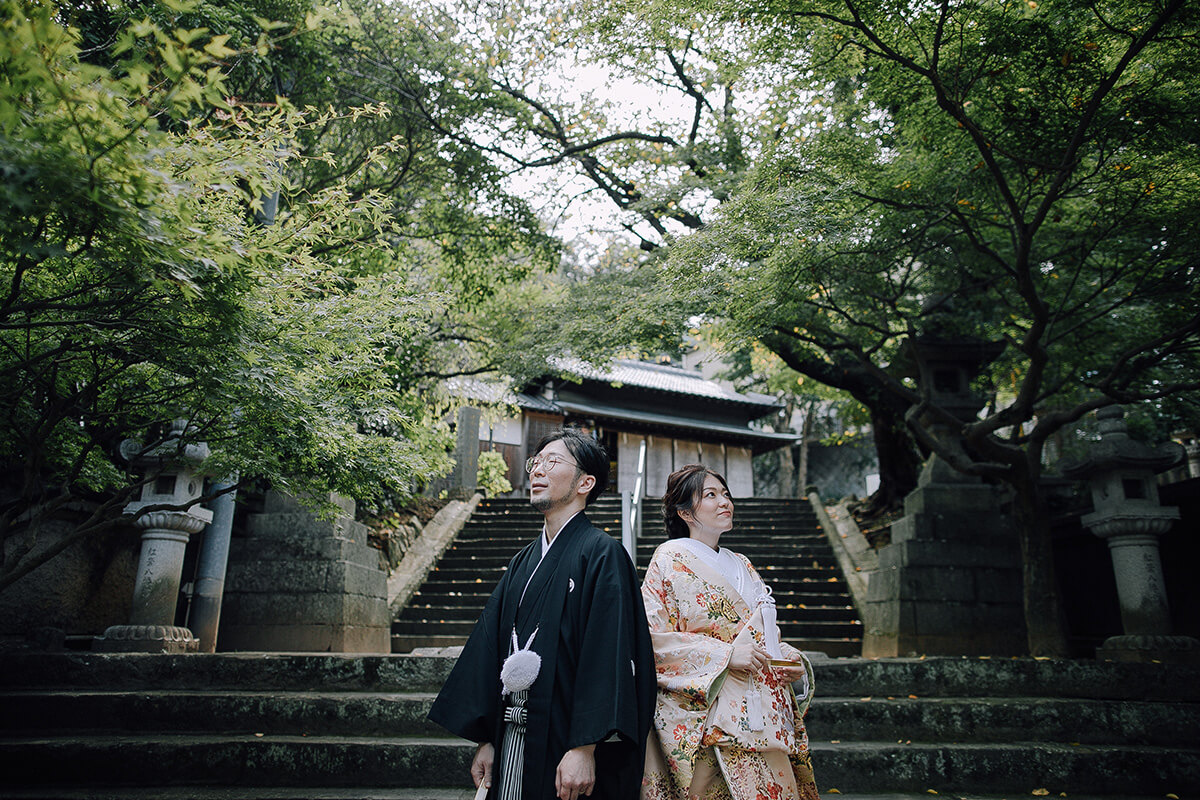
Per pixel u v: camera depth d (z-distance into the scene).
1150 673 4.80
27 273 3.17
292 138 3.26
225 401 3.39
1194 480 6.28
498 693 2.05
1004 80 5.08
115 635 5.10
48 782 3.74
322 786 3.78
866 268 6.38
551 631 2.02
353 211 3.60
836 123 5.76
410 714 4.20
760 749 2.09
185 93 2.16
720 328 6.69
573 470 2.27
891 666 4.79
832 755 3.97
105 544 6.41
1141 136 5.05
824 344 7.23
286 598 6.57
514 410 12.60
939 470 7.64
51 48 1.98
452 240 9.11
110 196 2.13
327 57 6.31
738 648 2.16
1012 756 4.00
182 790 3.66
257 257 2.88
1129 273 6.54
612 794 1.89
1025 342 5.64
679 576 2.31
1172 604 6.78
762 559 9.66
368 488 4.52
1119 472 5.85
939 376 7.93
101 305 2.81
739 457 22.59
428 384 10.76
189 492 5.50
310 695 4.33
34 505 5.88
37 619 5.84
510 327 9.76
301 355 3.60
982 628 6.93
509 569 2.28
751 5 4.79
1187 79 4.72
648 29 7.26
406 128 8.11
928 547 7.16
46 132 2.04
